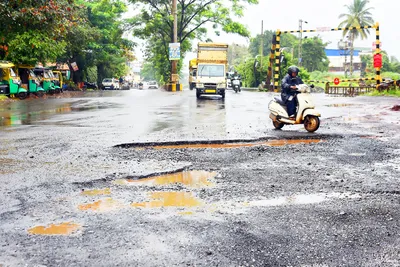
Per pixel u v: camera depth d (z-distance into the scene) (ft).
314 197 14.37
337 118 40.96
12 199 13.96
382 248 10.03
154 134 28.99
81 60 158.30
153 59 190.70
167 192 15.05
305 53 267.59
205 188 15.57
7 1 66.49
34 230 11.18
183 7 142.20
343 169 18.69
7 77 75.97
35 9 67.56
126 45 163.94
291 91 31.91
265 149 23.59
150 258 9.41
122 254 9.62
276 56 121.39
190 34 153.79
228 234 10.84
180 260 9.32
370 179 16.85
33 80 88.58
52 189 15.24
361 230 11.19
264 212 12.69
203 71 79.66
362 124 35.63
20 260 9.35
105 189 15.39
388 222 11.85
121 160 20.42
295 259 9.42
